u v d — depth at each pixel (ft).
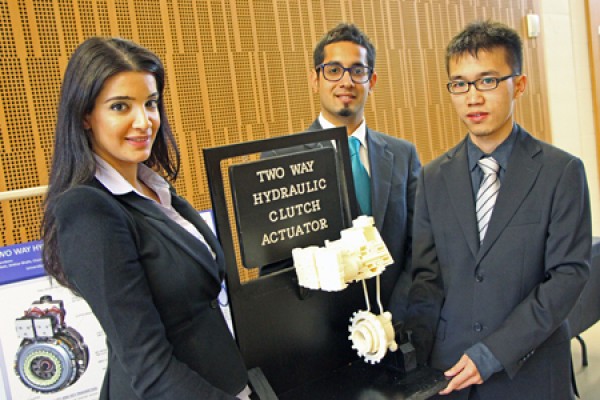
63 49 7.07
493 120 4.46
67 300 5.62
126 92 3.08
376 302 4.14
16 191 5.24
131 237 3.02
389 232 5.67
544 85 13.66
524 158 4.53
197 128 8.34
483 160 4.69
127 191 3.21
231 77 8.66
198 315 3.34
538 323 4.18
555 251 4.36
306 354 3.77
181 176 8.21
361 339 3.70
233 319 3.50
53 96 7.02
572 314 9.43
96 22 7.32
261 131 9.04
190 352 3.23
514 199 4.46
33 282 5.53
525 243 4.42
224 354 3.39
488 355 4.17
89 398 5.70
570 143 14.62
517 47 4.49
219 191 3.47
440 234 4.83
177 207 3.85
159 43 7.91
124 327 2.84
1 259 5.42
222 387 3.30
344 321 3.96
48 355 5.55
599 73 15.02
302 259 3.54
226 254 3.48
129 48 3.20
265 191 3.68
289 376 3.70
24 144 6.85
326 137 3.94
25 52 6.81
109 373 3.29
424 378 3.71
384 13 10.70
